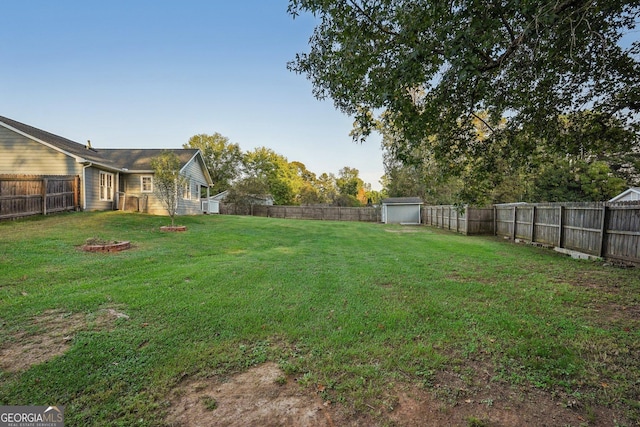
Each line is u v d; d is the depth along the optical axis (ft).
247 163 122.42
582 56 9.78
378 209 88.17
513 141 12.76
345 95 10.95
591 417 6.02
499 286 15.30
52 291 12.89
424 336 9.58
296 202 124.98
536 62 8.95
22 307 11.12
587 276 17.47
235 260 20.72
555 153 13.03
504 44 8.98
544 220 29.84
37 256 18.38
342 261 21.65
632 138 11.57
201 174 65.21
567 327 10.22
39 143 38.58
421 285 15.38
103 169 43.62
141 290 13.46
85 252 20.33
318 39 10.77
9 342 8.70
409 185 93.71
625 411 6.19
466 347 8.90
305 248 27.63
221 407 6.26
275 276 16.69
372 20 8.77
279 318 10.85
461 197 14.53
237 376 7.39
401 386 7.05
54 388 6.68
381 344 9.04
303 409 6.24
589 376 7.43
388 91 9.09
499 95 11.00
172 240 27.35
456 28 7.64
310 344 9.01
